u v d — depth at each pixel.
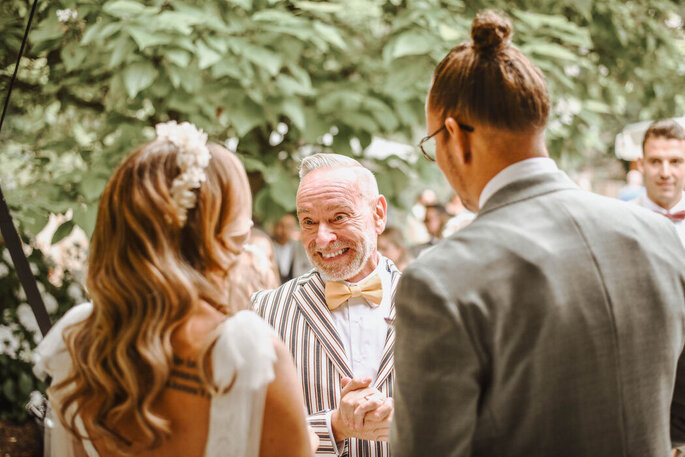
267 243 3.88
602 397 1.22
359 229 1.95
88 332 1.38
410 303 1.23
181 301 1.30
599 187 7.41
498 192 1.32
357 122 4.11
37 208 3.38
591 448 1.23
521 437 1.23
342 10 4.12
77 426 1.45
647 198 3.32
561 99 4.47
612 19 4.74
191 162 1.33
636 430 1.25
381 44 4.56
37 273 2.61
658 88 5.07
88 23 3.67
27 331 2.38
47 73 3.86
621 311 1.22
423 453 1.21
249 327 1.31
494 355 1.20
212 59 3.54
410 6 4.12
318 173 1.98
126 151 3.87
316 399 1.93
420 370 1.21
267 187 4.20
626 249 1.26
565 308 1.20
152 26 3.54
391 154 4.51
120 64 3.81
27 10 3.04
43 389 2.24
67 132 4.32
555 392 1.21
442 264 1.24
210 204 1.36
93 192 3.54
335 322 2.01
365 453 1.89
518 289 1.21
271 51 3.80
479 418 1.25
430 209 6.08
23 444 2.13
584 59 4.54
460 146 1.33
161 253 1.31
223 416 1.29
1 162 3.57
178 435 1.32
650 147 3.25
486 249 1.24
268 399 1.34
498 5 4.50
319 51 4.30
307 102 4.32
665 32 5.05
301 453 1.37
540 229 1.26
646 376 1.25
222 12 3.94
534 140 1.32
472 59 1.31
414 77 3.96
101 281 1.33
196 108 3.83
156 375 1.28
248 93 3.83
